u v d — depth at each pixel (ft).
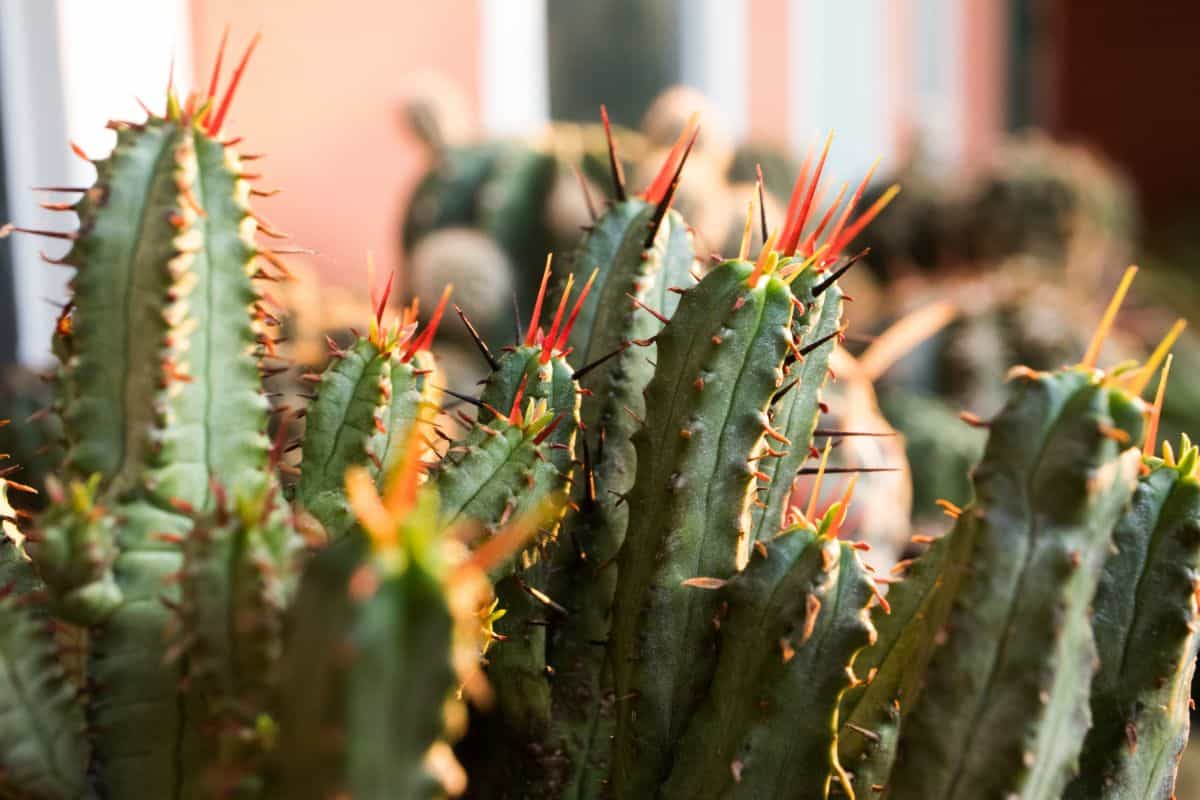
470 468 1.97
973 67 14.06
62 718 1.83
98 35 4.86
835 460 3.32
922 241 6.70
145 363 1.85
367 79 7.04
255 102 6.47
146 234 1.84
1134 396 1.82
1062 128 15.75
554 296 2.25
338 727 1.58
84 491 1.81
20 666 1.82
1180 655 2.00
